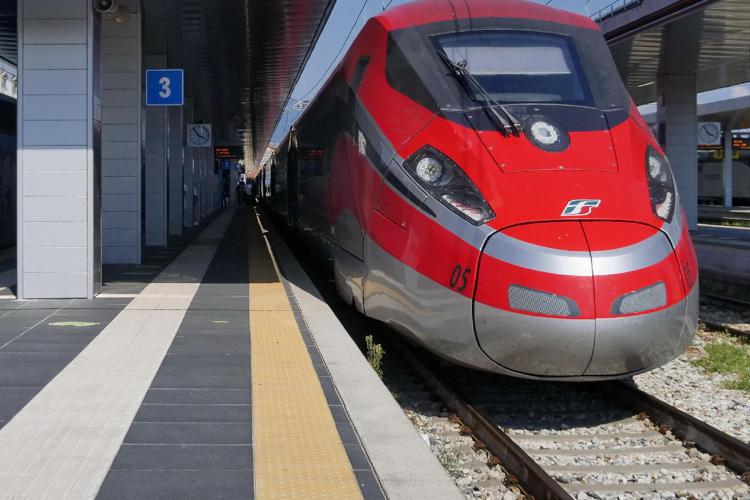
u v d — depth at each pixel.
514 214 6.01
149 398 5.27
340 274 8.88
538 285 5.68
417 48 7.57
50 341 7.02
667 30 17.66
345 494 3.71
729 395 7.54
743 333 10.19
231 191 55.81
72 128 9.34
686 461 5.69
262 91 24.80
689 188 24.91
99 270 9.89
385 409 5.07
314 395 5.40
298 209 15.54
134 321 8.05
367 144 7.68
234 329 7.68
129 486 3.77
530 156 6.46
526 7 8.09
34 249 9.41
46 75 9.28
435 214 6.39
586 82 7.37
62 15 9.25
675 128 24.69
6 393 5.34
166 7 14.09
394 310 6.91
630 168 6.52
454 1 8.11
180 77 13.19
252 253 16.33
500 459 5.46
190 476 3.91
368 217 7.45
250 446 4.36
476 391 7.33
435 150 6.74
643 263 5.80
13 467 4.00
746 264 15.58
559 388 7.45
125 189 14.04
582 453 5.82
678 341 6.02
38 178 9.36
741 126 44.38
